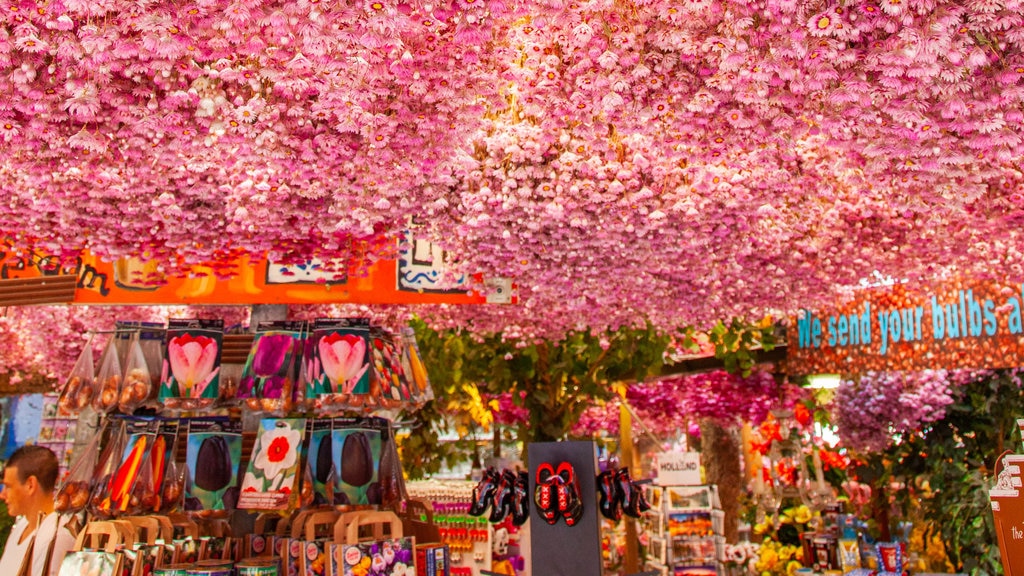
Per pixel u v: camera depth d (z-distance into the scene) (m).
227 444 3.68
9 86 1.72
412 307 5.14
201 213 2.98
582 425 10.88
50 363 6.71
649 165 2.68
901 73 1.66
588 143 2.40
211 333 3.89
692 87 1.97
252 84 1.78
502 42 1.97
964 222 3.54
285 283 4.00
